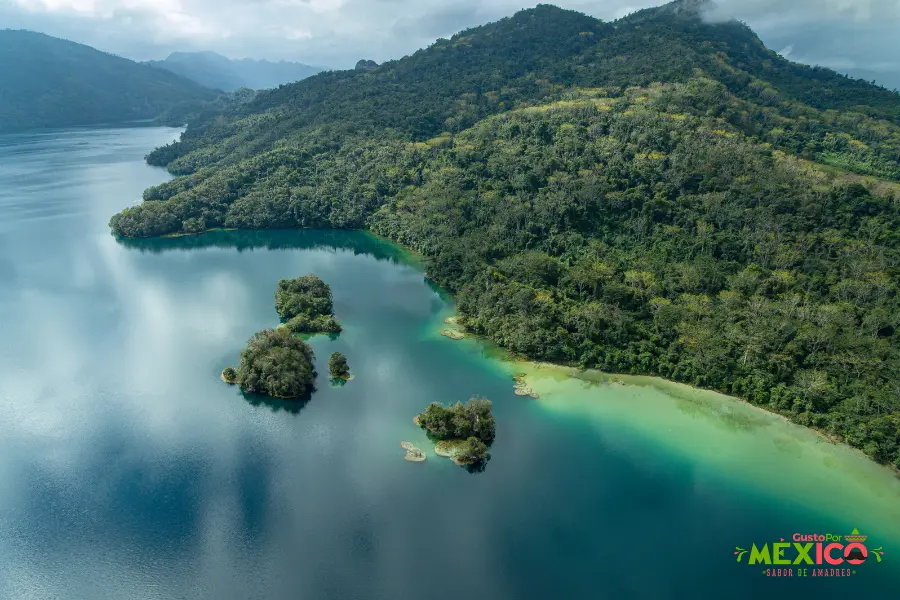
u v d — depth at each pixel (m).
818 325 148.25
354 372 151.12
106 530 101.44
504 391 143.75
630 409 137.00
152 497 108.75
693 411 136.62
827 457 121.25
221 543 99.12
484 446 120.56
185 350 161.00
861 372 133.12
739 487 113.44
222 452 121.12
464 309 181.50
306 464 117.88
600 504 109.06
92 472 114.75
